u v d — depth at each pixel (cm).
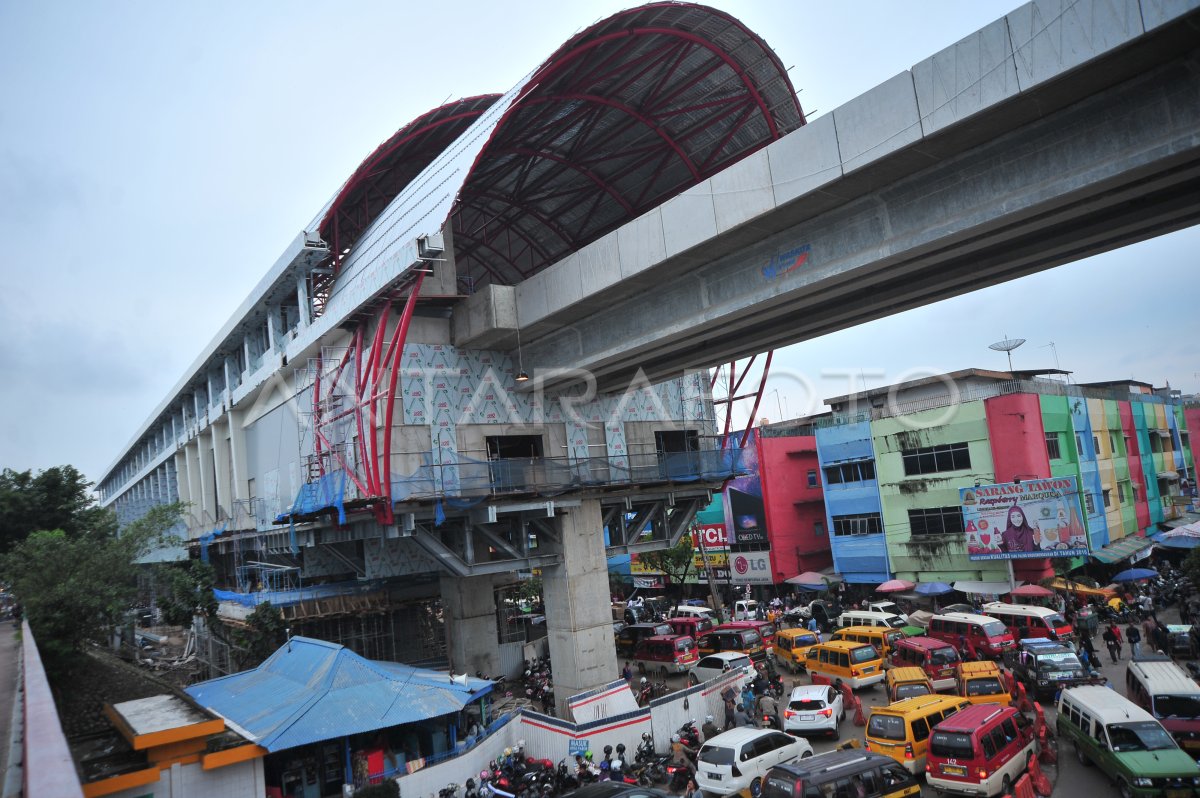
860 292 2411
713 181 2252
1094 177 1589
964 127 1689
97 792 1495
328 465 3303
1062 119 1647
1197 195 1702
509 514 3167
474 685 2583
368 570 3491
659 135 3775
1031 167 1700
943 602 4378
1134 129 1538
